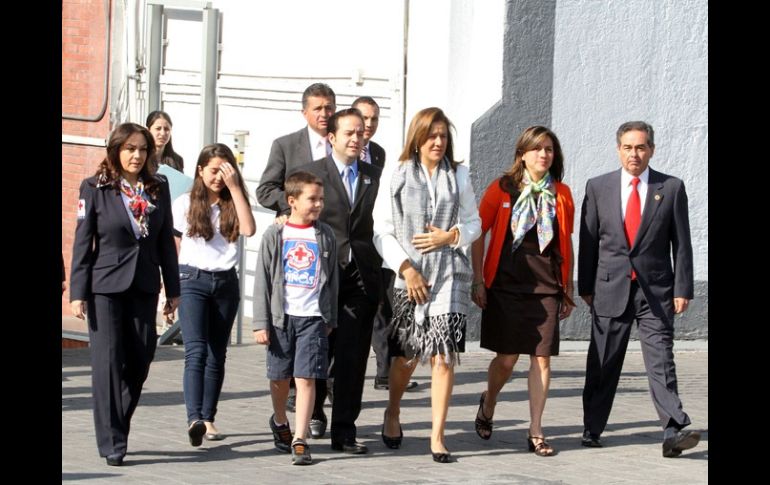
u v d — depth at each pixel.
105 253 9.34
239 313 15.23
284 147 11.21
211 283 10.14
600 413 10.73
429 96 15.50
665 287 10.58
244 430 10.78
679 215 10.54
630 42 15.85
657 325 10.52
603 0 15.73
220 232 10.17
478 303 10.53
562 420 11.75
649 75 15.94
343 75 16.38
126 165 9.39
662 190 10.56
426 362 9.93
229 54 17.59
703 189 16.03
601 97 15.78
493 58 15.41
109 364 9.34
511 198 10.44
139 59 17.53
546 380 10.41
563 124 15.64
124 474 9.10
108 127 17.19
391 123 15.87
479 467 9.79
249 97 17.38
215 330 10.27
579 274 10.86
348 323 10.16
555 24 15.54
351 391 10.16
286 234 9.81
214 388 10.34
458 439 10.80
